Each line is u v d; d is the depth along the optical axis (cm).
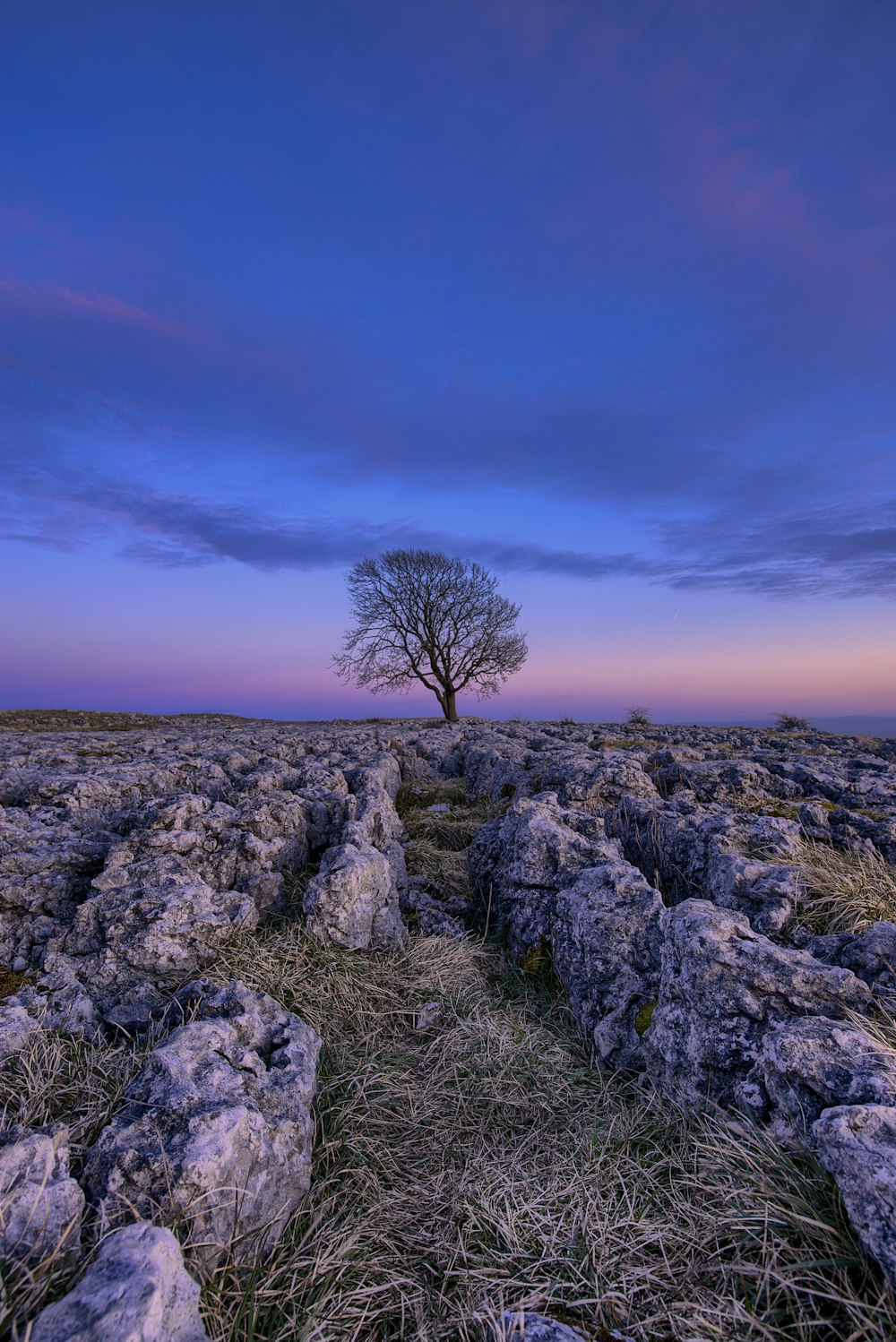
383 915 528
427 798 1073
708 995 343
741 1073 317
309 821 677
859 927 411
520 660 4122
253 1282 233
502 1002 469
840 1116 237
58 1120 294
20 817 562
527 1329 220
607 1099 356
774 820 560
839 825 594
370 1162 313
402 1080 376
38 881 459
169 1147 254
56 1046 338
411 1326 240
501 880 613
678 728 2266
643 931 427
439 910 629
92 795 661
